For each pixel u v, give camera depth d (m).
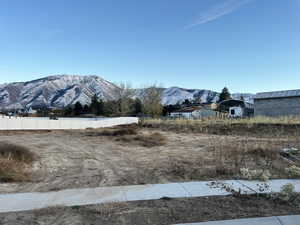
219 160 8.81
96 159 9.58
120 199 5.01
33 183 6.19
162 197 5.13
